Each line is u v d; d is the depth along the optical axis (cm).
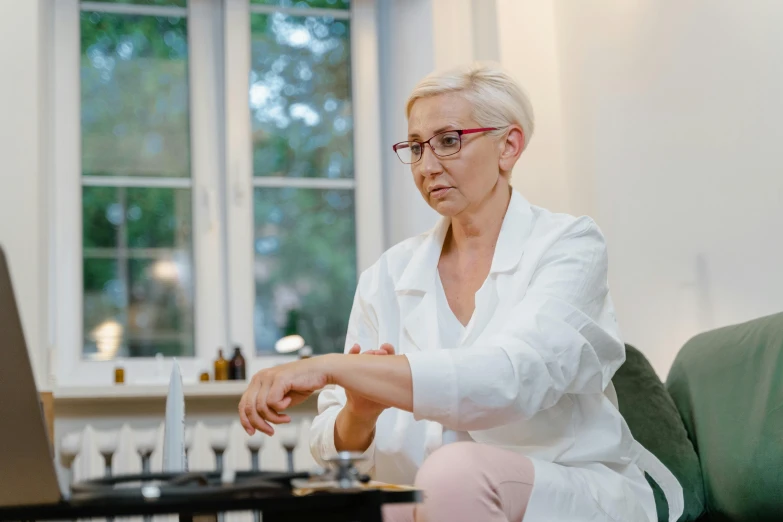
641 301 266
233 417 294
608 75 282
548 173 309
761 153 214
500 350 133
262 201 327
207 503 78
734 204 224
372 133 339
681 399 201
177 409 124
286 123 333
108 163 314
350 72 342
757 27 216
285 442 285
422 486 125
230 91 325
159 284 314
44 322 277
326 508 87
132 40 323
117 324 308
